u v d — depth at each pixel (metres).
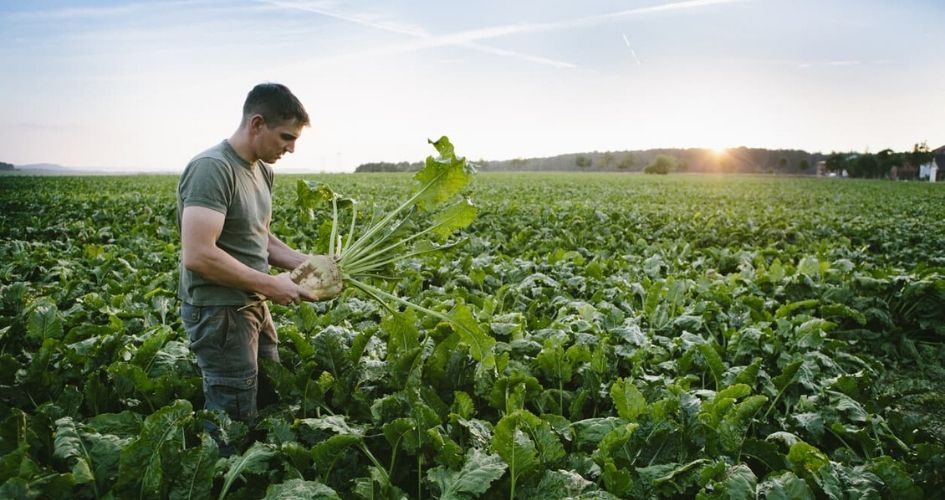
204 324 2.94
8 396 3.23
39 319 3.90
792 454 2.87
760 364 3.73
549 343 3.98
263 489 2.65
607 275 7.36
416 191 3.48
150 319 4.86
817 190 41.72
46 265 7.15
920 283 5.95
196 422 2.83
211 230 2.71
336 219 3.61
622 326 4.55
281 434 2.83
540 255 8.96
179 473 2.36
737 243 11.77
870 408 3.71
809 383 3.88
